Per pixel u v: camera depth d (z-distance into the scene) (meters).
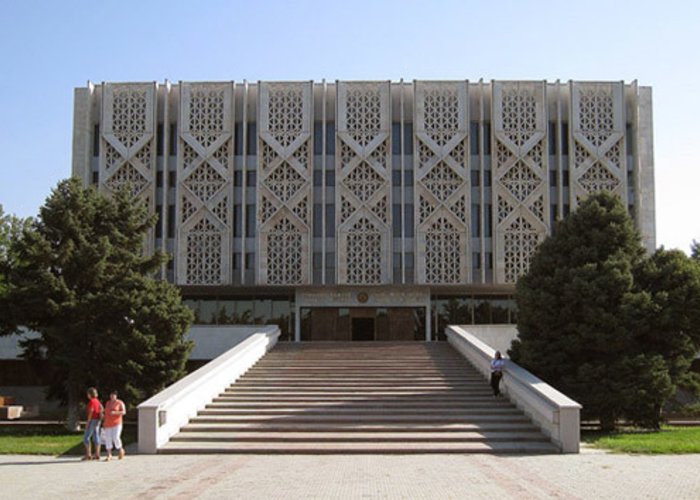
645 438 23.44
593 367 25.95
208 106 45.75
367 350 34.50
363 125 45.41
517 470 16.86
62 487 14.77
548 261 28.19
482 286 44.19
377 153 45.44
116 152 45.59
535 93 45.66
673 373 26.50
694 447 20.45
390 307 45.00
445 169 45.41
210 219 44.78
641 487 14.52
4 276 30.31
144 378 27.78
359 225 44.94
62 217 28.64
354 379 28.62
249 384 27.88
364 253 44.66
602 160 45.19
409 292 44.88
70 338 27.53
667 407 34.41
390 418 23.20
